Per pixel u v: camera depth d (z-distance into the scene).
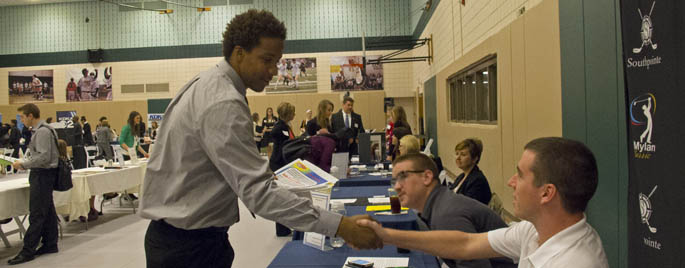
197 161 1.46
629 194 1.91
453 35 8.43
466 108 8.05
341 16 16.42
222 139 1.39
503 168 5.46
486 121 6.72
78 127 13.94
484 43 6.12
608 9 2.81
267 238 5.36
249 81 1.58
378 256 2.36
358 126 7.50
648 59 1.76
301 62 16.50
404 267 2.13
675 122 1.59
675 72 1.59
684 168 1.55
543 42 4.00
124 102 17.11
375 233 1.59
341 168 5.09
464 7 7.43
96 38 17.22
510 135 5.12
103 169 6.52
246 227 5.95
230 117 1.41
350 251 2.44
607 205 2.94
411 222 2.99
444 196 2.17
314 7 16.47
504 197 5.43
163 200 1.50
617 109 2.74
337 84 16.44
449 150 9.40
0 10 17.58
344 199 3.91
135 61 17.08
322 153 5.09
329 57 16.44
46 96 17.47
